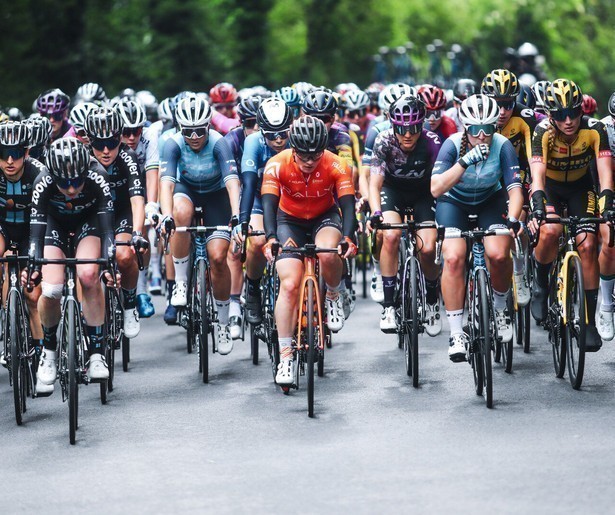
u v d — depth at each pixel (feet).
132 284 60.29
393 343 67.62
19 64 199.62
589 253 55.26
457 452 42.50
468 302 53.21
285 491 38.50
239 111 64.44
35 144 59.16
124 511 37.22
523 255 62.69
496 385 54.24
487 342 49.39
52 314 50.78
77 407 50.16
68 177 47.57
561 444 43.16
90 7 207.21
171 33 227.61
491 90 59.57
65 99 75.92
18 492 39.86
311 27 330.75
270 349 57.72
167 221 57.31
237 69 262.67
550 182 58.29
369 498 37.40
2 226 54.03
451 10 360.89
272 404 52.13
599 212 56.49
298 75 320.70
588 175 58.13
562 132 54.95
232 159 61.00
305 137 50.16
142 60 213.25
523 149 63.05
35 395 53.11
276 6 312.50
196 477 40.65
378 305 84.84
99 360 51.75
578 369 52.16
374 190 58.59
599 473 39.34
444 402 51.11
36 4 199.31
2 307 56.49
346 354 64.39
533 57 127.44
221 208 62.85
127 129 64.49
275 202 52.29
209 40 230.27
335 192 54.03
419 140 58.44
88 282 50.11
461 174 51.75
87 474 41.70
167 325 78.64
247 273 61.82
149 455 43.96
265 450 43.88
